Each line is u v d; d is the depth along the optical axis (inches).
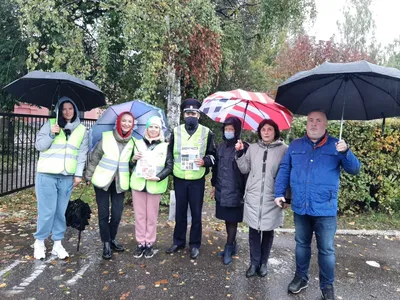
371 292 142.8
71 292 132.9
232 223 163.9
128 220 226.1
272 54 682.8
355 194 244.5
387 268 167.6
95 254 169.9
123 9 249.0
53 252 166.2
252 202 147.1
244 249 183.8
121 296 131.2
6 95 448.8
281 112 155.7
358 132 240.1
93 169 164.7
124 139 161.3
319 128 128.4
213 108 175.5
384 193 246.4
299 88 126.3
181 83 370.9
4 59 442.9
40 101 171.8
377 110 124.4
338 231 217.2
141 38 259.1
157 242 189.0
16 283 138.5
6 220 223.3
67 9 272.5
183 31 291.0
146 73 263.9
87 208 169.8
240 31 464.8
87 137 165.5
